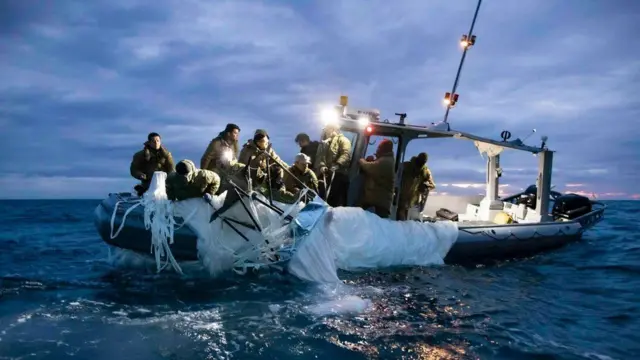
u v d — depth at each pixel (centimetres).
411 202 787
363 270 648
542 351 406
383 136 748
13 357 373
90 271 667
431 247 711
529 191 1139
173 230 563
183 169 571
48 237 1129
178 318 466
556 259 810
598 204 1088
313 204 621
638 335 451
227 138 637
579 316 507
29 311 479
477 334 443
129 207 591
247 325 451
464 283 627
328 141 717
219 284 573
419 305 527
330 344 411
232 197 571
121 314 475
